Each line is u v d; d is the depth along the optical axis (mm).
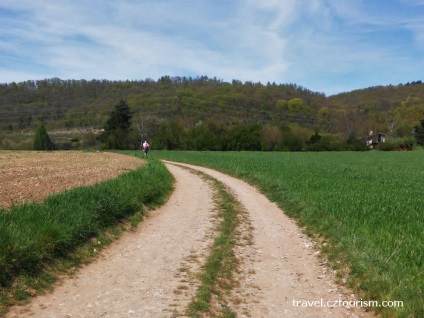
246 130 89000
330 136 96688
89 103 135625
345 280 7957
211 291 7234
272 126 93500
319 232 11602
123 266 8609
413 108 116188
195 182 25469
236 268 8766
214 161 41719
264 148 87500
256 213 15422
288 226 13242
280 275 8445
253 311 6605
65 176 20719
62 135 113938
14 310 6117
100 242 9914
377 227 10992
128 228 11883
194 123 106875
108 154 52281
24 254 7363
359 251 8922
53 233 8414
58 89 143875
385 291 6965
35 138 86625
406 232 10281
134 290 7195
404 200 15422
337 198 15750
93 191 12250
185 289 7281
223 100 121875
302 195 16859
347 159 54188
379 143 97062
